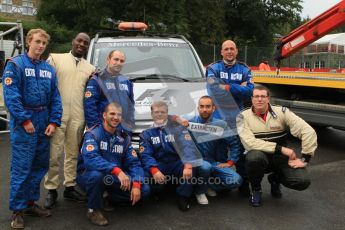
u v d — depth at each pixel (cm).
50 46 2545
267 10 4000
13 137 362
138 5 2336
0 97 744
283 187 482
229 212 408
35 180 384
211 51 2102
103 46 550
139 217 397
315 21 700
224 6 3334
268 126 423
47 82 373
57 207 420
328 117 623
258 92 414
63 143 421
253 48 2120
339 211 410
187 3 2641
